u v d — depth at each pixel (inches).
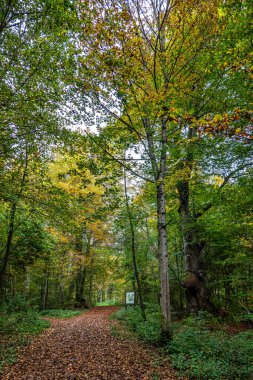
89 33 309.4
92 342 365.7
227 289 620.4
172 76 364.2
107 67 318.3
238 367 255.0
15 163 438.3
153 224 734.5
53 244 678.5
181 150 411.8
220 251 620.7
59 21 316.5
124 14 300.2
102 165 411.2
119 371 251.1
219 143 382.0
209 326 448.8
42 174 449.4
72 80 345.7
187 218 515.5
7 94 332.8
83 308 957.2
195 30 332.5
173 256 706.2
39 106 377.7
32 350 315.3
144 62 329.1
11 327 413.4
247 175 430.9
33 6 313.1
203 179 502.3
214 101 354.9
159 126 421.1
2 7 310.0
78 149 400.8
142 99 325.4
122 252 756.0
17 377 232.2
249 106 266.5
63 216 433.4
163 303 338.6
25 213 504.7
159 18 349.4
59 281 957.8
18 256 604.7
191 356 274.1
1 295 620.7
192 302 516.7
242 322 504.7
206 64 340.8
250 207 399.9
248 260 453.1
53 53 351.6
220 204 466.3
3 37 339.0
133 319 506.0
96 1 299.0
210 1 313.3
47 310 797.9
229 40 288.7
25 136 396.2
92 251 946.7
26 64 354.9
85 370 253.0
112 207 441.4
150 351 313.1
